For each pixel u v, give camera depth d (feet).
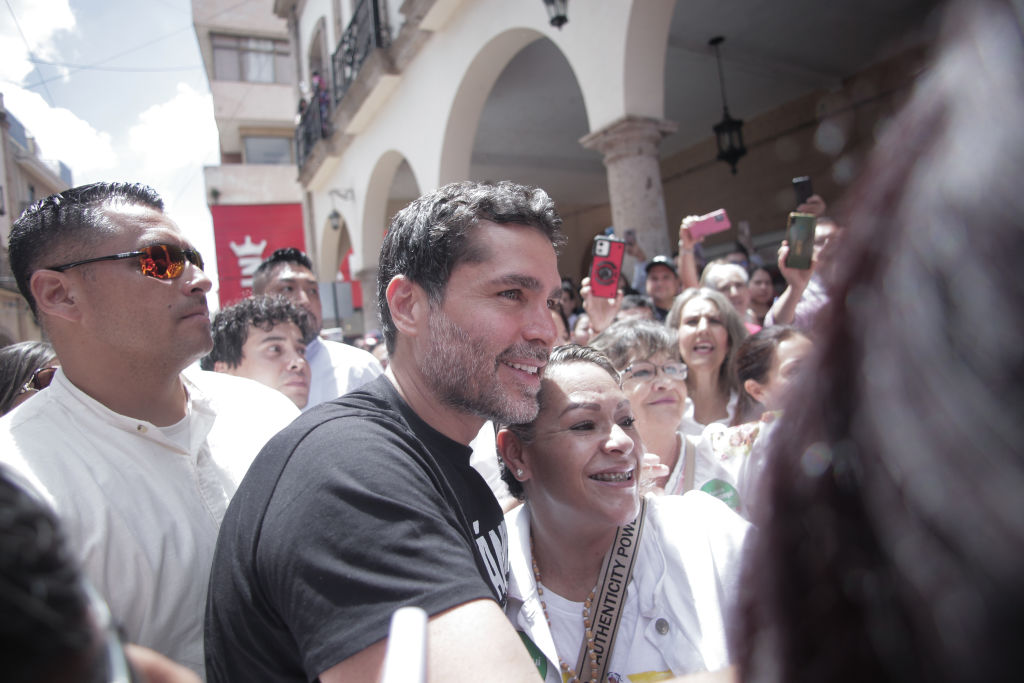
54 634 1.10
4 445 3.85
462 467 4.23
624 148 15.35
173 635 4.06
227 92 50.06
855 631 1.12
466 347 3.86
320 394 10.46
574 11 16.57
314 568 2.90
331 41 35.04
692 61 23.73
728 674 2.27
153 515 4.10
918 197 1.09
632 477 4.58
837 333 1.22
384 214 32.17
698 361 8.69
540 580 4.80
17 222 4.39
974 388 0.92
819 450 1.21
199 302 4.52
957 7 1.13
